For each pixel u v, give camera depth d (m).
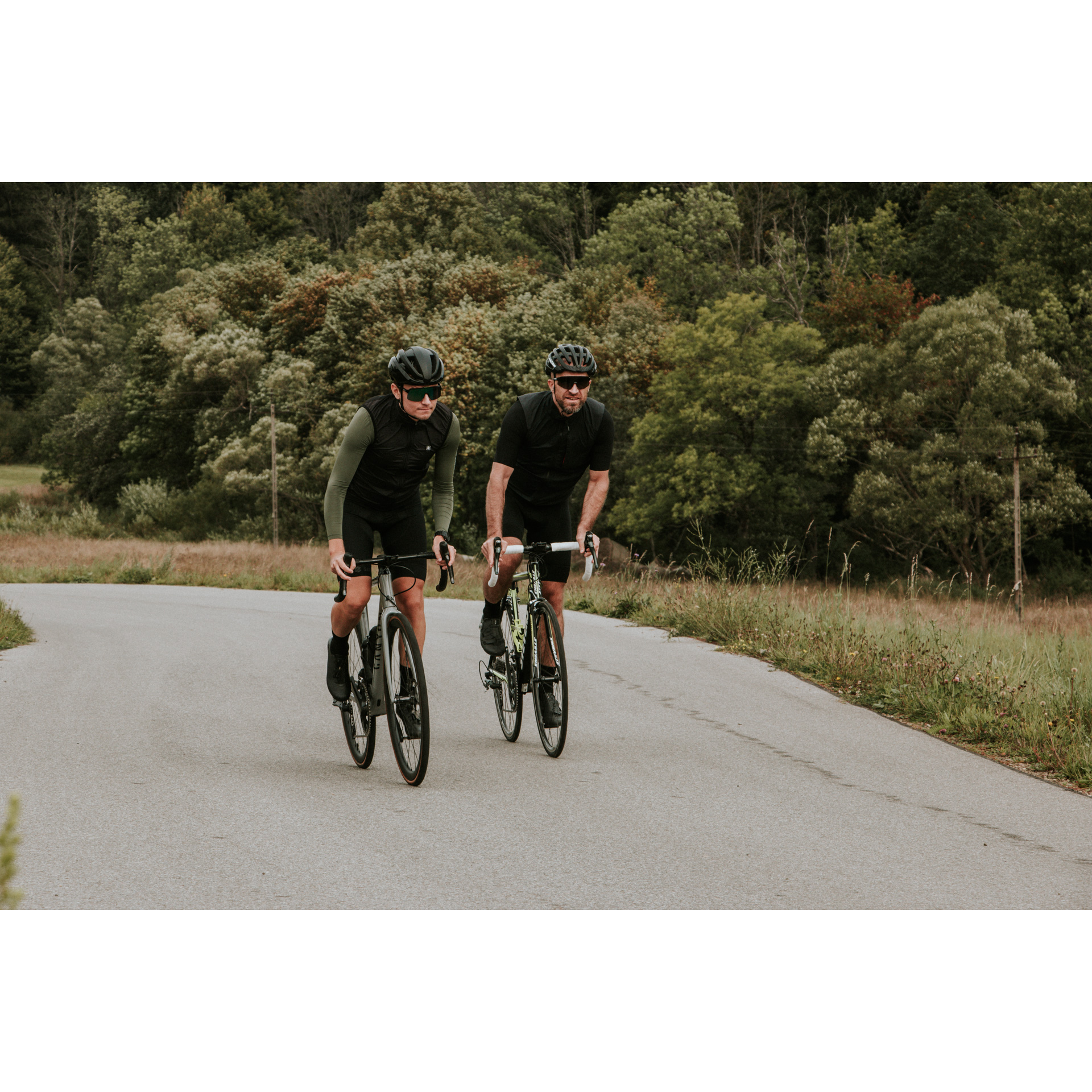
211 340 60.62
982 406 41.22
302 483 54.38
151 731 7.21
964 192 55.06
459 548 45.81
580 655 10.97
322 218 86.12
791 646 10.62
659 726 7.53
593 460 6.56
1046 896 4.17
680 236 61.25
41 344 86.19
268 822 4.97
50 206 92.81
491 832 4.88
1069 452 42.88
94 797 5.41
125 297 84.88
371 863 4.42
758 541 43.97
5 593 24.44
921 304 51.16
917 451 42.38
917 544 43.22
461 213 67.38
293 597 23.03
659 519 43.91
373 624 6.14
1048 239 48.00
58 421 74.12
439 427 5.90
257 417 58.34
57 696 8.61
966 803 5.55
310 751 6.63
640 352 48.03
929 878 4.35
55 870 4.30
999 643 11.51
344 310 56.72
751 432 45.03
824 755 6.66
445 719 7.81
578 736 7.15
